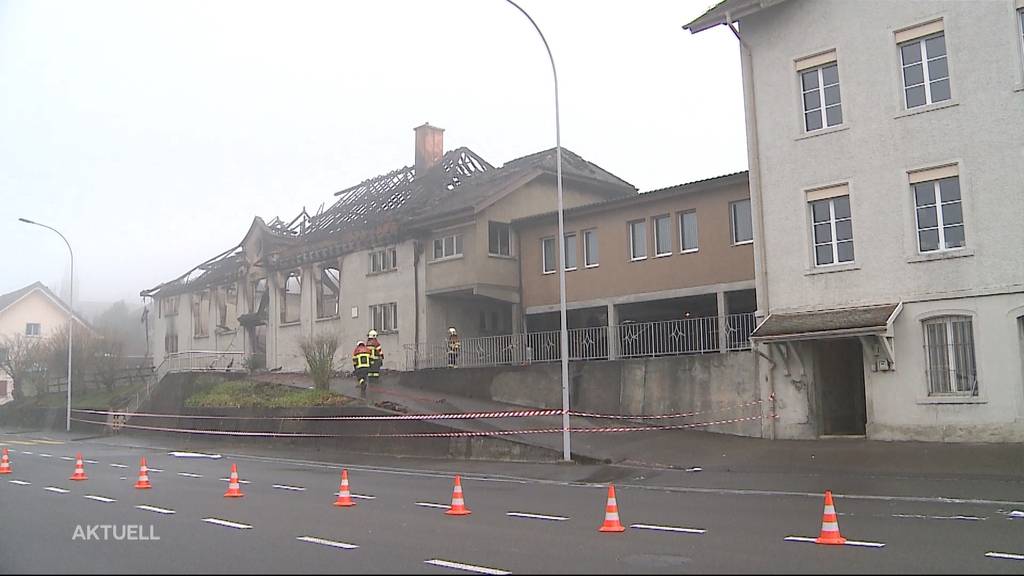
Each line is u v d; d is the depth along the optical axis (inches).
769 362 836.0
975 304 727.1
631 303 1144.2
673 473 701.9
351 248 1476.4
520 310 1284.4
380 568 330.6
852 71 818.2
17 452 1094.4
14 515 491.5
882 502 531.8
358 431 1007.6
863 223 800.9
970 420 716.7
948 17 762.2
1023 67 725.3
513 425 927.7
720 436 852.0
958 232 751.7
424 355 1321.4
